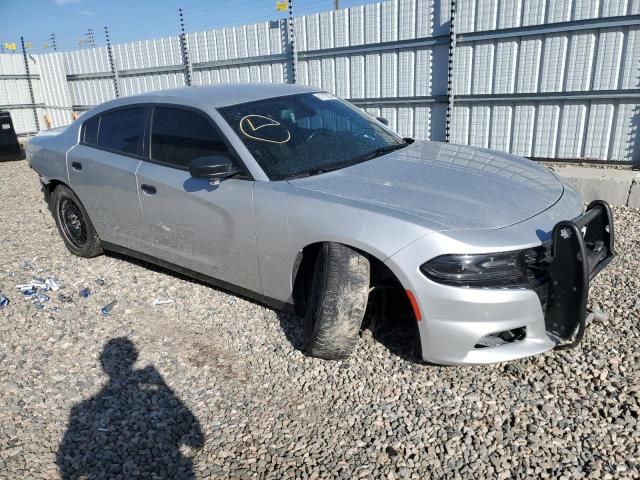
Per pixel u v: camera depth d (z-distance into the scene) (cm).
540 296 261
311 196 298
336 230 281
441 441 247
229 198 331
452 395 276
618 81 690
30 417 283
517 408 263
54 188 503
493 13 754
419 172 323
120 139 421
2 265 504
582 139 742
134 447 259
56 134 500
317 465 238
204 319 376
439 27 809
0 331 376
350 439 253
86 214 469
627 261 430
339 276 285
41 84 1587
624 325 329
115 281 449
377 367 303
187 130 371
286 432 261
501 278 253
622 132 709
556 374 286
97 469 246
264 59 1040
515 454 236
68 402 295
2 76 1537
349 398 281
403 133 912
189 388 301
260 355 327
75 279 460
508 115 792
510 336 267
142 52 1272
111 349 346
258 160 331
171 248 392
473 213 270
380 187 301
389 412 268
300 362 315
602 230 301
